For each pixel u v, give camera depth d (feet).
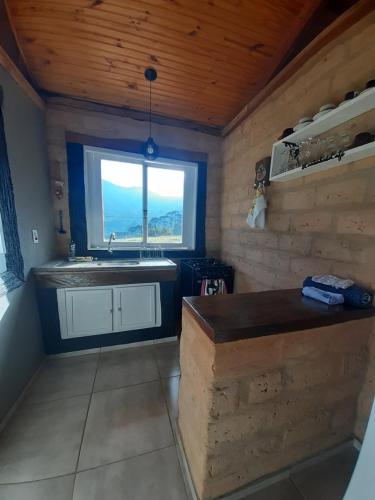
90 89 6.73
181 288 9.04
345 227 4.07
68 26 5.01
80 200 7.58
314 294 3.85
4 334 4.57
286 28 5.02
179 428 4.05
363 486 2.20
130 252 8.39
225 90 6.80
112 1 4.50
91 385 5.49
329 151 4.22
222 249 9.25
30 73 6.10
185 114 7.93
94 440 4.05
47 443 3.99
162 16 4.78
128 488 3.33
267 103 6.29
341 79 4.11
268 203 6.26
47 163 7.01
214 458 2.92
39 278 5.98
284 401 3.24
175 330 7.73
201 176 8.97
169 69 6.08
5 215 4.85
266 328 2.84
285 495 3.27
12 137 5.07
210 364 2.72
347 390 3.73
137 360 6.54
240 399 2.91
